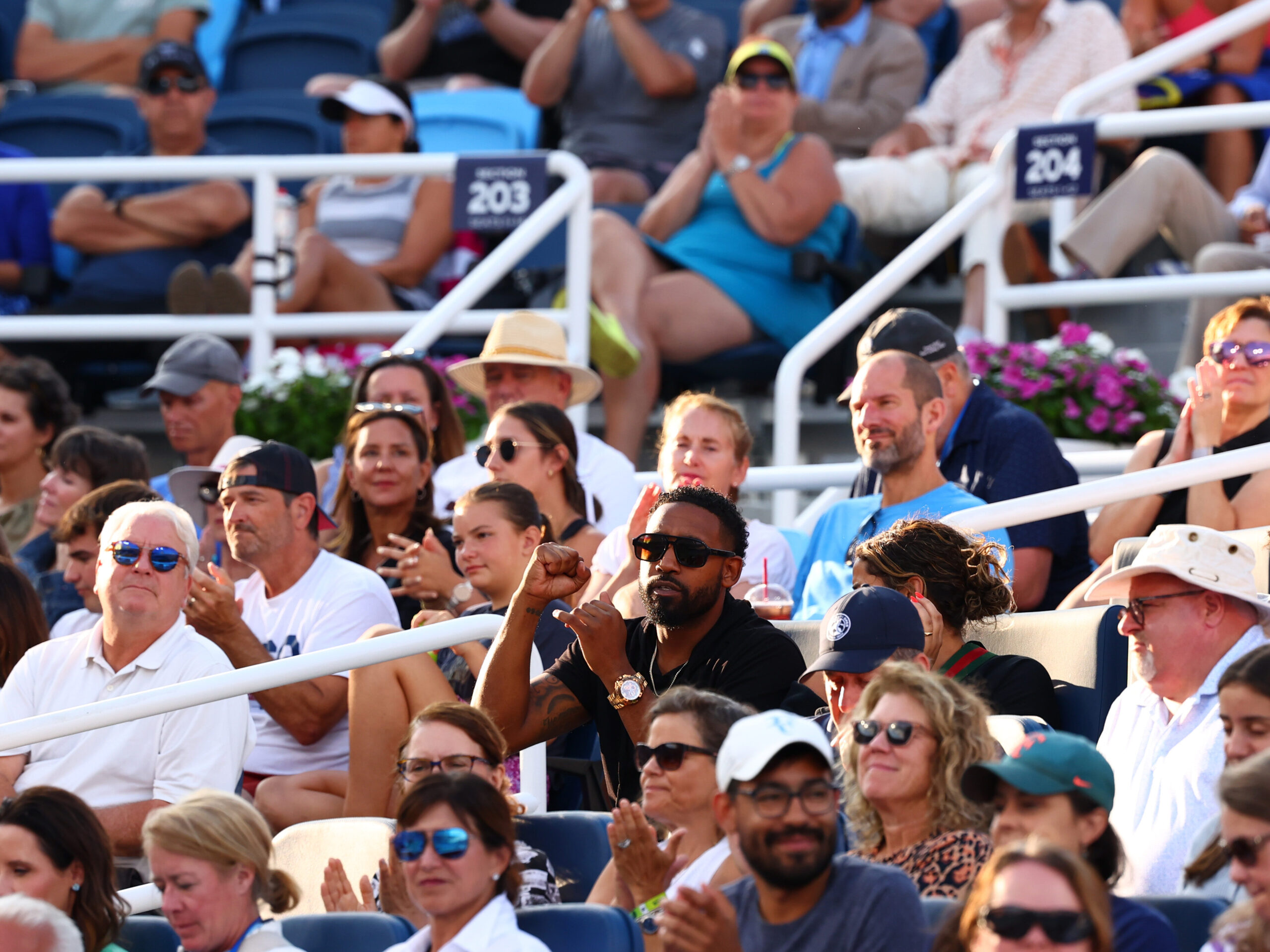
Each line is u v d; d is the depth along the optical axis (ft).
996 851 35.68
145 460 80.18
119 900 47.70
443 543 72.59
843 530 66.49
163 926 47.11
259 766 63.16
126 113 125.08
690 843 43.88
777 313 97.04
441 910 41.29
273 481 66.23
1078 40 107.04
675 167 111.55
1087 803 38.04
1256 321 65.98
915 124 109.60
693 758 43.83
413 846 41.34
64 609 74.84
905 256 91.35
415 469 72.90
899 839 42.75
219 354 86.22
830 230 98.37
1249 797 35.63
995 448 68.23
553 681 55.83
